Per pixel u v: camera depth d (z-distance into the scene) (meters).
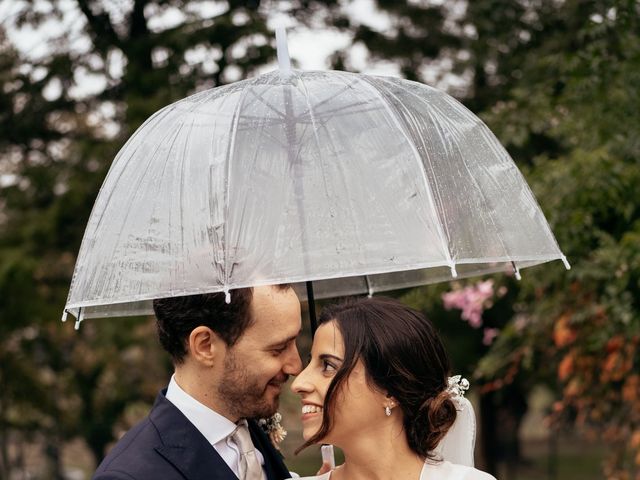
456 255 2.45
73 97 9.93
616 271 4.93
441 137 2.66
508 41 8.08
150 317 10.20
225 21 8.52
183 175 2.55
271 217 2.41
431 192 2.49
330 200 2.43
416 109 2.69
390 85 2.75
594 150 5.34
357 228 2.40
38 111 10.02
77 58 9.60
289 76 2.70
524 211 2.72
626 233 5.05
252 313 2.62
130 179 2.65
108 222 2.63
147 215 2.55
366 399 2.52
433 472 2.56
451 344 10.51
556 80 6.10
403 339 2.53
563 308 5.49
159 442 2.66
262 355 2.64
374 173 2.47
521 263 3.33
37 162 10.48
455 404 2.72
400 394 2.52
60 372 12.77
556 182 5.39
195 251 2.44
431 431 2.57
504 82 8.36
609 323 5.15
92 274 2.59
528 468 20.73
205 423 2.70
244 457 2.74
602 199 5.23
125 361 13.52
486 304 5.95
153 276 2.47
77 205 9.64
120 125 9.82
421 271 3.57
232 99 2.65
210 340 2.65
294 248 2.38
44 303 9.93
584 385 5.68
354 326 2.54
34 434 13.72
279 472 2.97
